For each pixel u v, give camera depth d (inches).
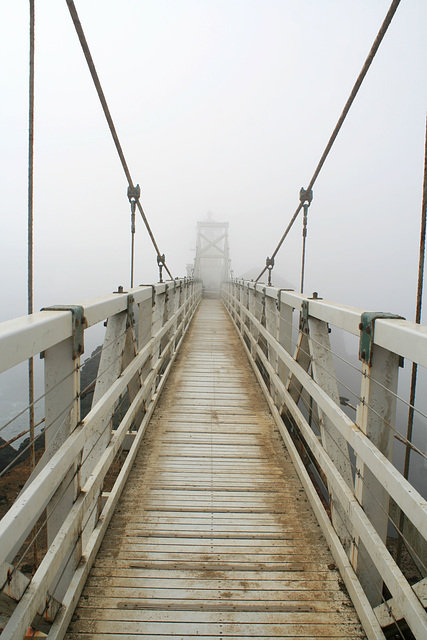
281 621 70.6
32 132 93.2
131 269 160.2
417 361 52.0
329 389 95.8
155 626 69.0
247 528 96.0
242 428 152.5
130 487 112.0
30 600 50.6
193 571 81.6
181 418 160.4
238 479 117.6
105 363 95.1
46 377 65.9
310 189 157.3
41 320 54.4
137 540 90.4
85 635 66.8
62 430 66.0
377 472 61.1
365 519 67.9
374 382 68.1
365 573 76.9
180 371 224.1
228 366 235.3
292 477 119.3
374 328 66.2
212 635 67.8
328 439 91.0
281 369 155.2
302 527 96.8
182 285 287.7
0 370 42.9
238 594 76.1
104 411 80.4
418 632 49.2
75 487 70.1
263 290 189.5
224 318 431.5
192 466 124.3
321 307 92.5
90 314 73.1
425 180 81.7
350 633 68.6
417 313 80.3
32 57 93.0
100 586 76.9
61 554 61.4
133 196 161.6
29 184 91.0
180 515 100.0
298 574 81.4
